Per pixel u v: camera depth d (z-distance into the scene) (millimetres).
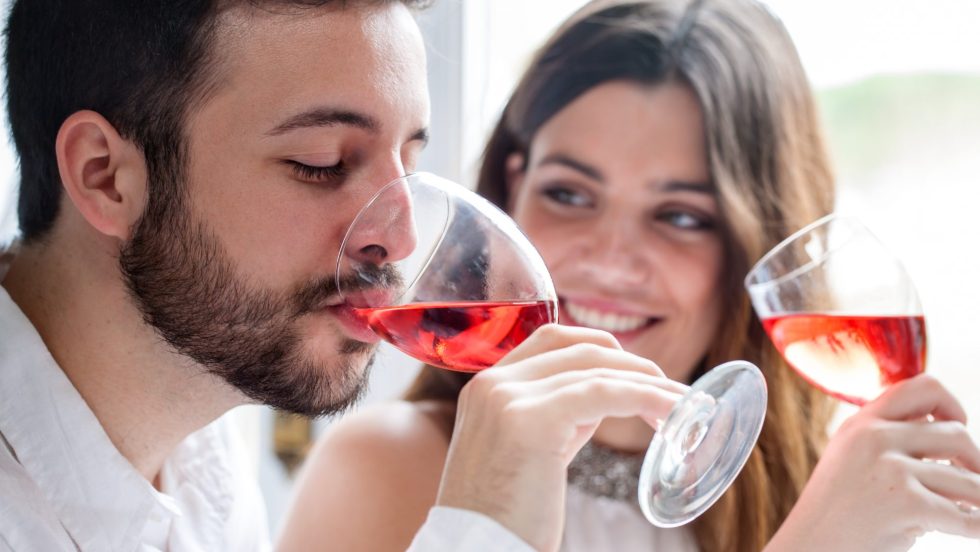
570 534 1644
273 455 2170
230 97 995
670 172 1694
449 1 2014
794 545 1174
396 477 1581
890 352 1179
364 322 1048
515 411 847
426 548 825
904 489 1136
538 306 979
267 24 982
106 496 1086
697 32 1711
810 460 1789
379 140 1027
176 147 1013
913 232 2004
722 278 1739
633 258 1712
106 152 1031
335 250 1027
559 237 1738
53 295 1085
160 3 993
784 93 1767
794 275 1219
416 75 1057
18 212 1129
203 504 1366
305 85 987
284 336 1036
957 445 1154
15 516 1027
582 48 1719
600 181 1716
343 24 999
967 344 1980
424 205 986
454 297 966
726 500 1660
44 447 1060
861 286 1196
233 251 1019
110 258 1057
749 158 1735
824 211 1864
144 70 1007
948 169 1976
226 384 1075
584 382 863
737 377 935
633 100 1694
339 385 1072
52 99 1059
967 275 1974
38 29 1060
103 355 1081
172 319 1041
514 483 832
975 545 1956
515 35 2064
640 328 1746
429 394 1756
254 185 1006
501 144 1853
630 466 1694
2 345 1058
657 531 1671
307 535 1562
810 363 1229
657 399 860
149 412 1110
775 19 1803
